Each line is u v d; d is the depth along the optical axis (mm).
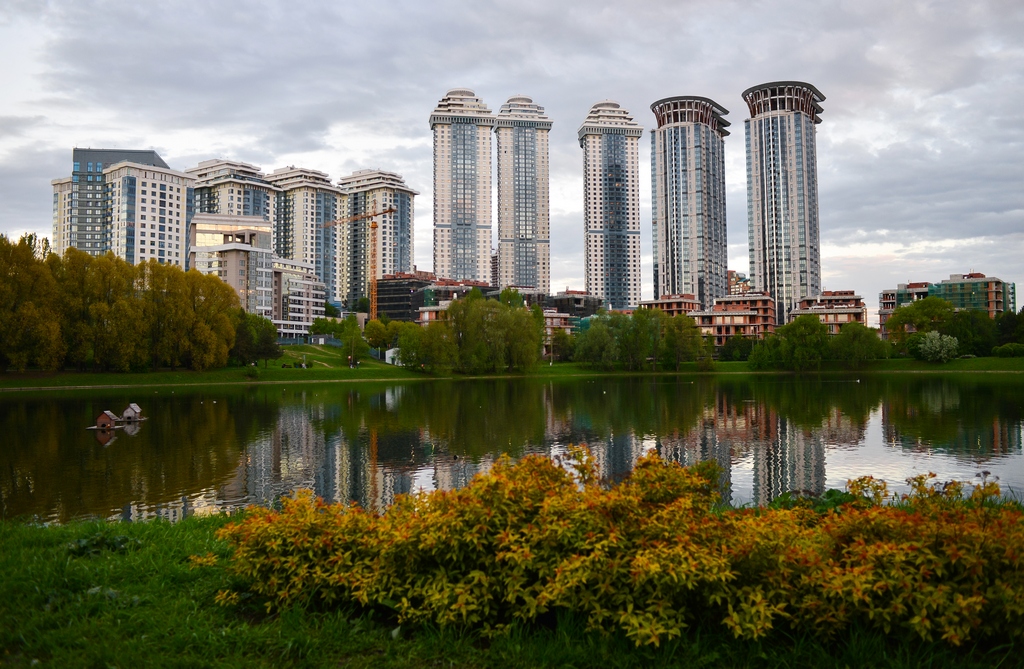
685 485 8430
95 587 8555
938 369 109250
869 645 6258
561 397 68250
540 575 6773
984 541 6297
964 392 67062
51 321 73938
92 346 81062
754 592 6441
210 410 55250
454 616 6727
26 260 74562
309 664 6516
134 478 26703
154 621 7523
